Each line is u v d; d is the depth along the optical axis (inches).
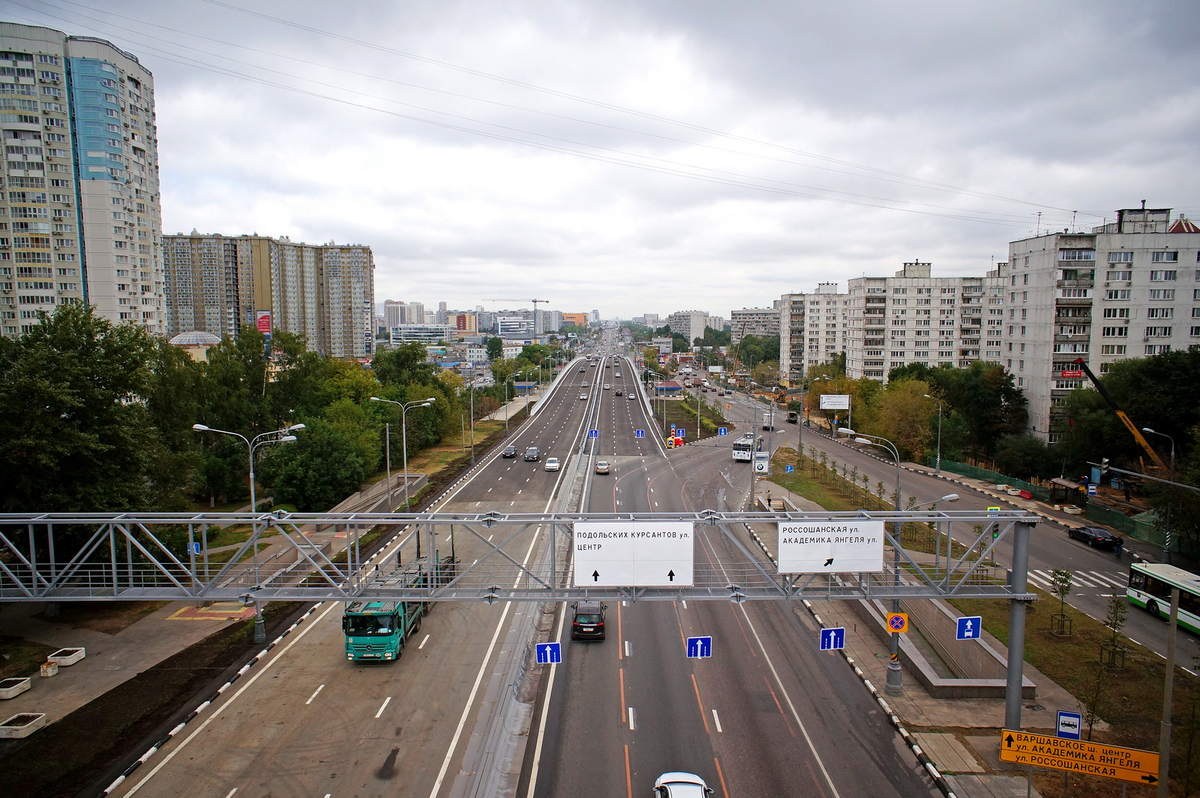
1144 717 1019.3
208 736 943.7
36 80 3304.6
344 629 1159.0
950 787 834.2
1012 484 2689.5
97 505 1364.4
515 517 917.2
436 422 3457.2
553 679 1117.1
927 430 3206.2
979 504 2397.9
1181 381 2298.2
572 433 4020.7
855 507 2288.4
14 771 860.6
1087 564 1777.8
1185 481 1833.2
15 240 3383.4
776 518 925.2
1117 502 2369.6
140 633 1300.4
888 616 1071.0
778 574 964.6
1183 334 3043.8
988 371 3427.7
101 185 3452.3
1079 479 2650.1
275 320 7386.8
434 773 856.9
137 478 1503.4
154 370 2028.8
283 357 3026.6
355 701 1041.5
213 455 2293.3
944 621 1269.7
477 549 1833.2
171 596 948.6
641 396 5797.2
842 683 1118.4
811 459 3235.7
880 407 3528.5
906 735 947.3
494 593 927.7
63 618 1375.5
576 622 1279.5
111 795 812.0
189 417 2129.7
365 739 935.7
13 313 3435.0
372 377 3390.7
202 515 952.9
